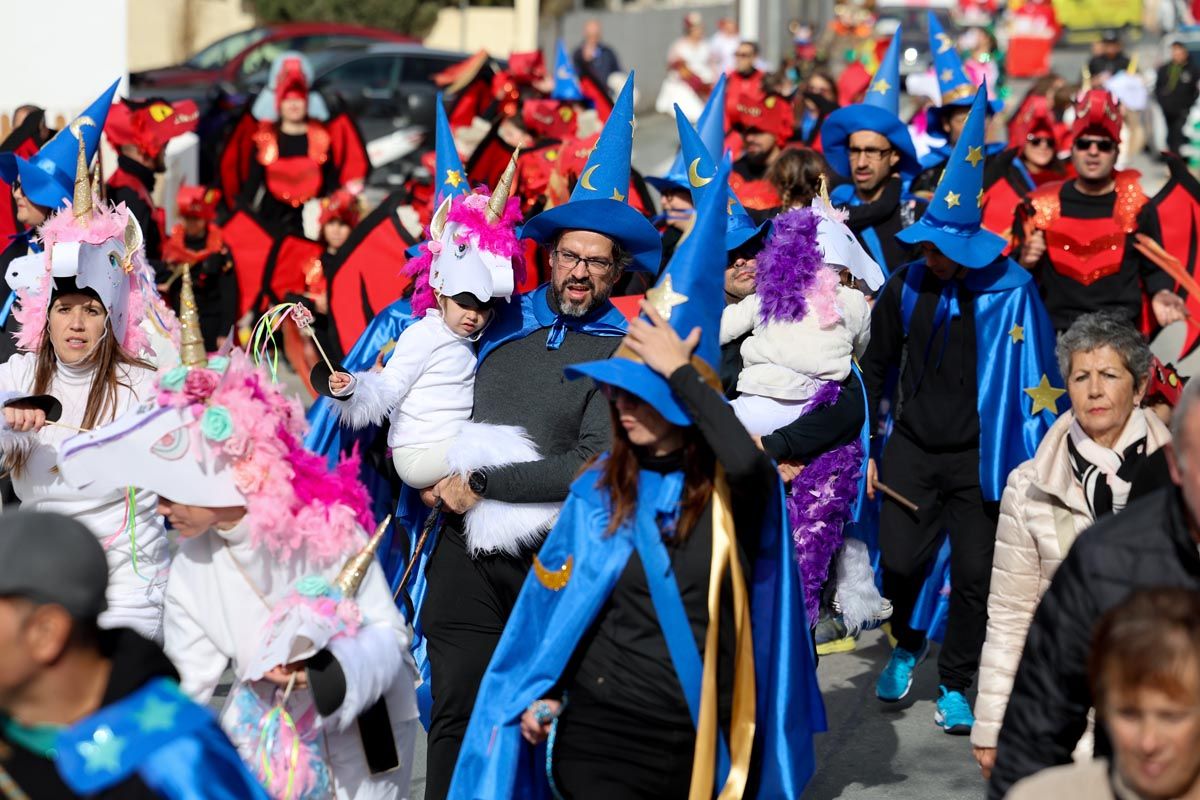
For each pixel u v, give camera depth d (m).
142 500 11.64
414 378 12.05
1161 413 13.45
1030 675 7.82
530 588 9.66
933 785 13.84
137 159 24.52
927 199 19.61
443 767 11.71
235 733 9.22
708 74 78.44
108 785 6.24
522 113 30.19
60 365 11.81
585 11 82.94
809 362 12.98
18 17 36.84
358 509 9.48
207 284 25.50
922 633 15.62
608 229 11.79
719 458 8.83
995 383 15.17
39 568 6.28
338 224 26.17
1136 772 6.38
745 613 9.26
